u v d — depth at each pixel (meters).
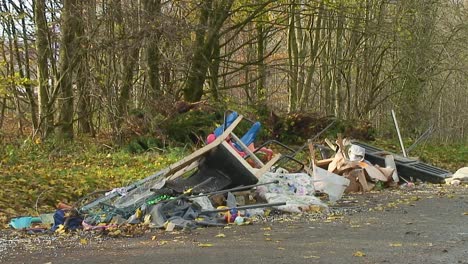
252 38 28.55
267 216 9.07
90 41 18.97
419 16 29.64
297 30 33.75
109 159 16.78
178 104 20.17
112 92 20.02
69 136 19.70
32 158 16.44
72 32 19.12
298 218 8.88
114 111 19.89
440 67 30.86
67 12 18.94
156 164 15.75
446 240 7.04
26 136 20.42
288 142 21.47
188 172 10.16
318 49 34.81
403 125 31.59
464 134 39.84
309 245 6.72
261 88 30.94
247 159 11.09
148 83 20.42
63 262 5.95
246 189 9.77
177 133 19.09
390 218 8.84
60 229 8.01
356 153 13.74
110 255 6.27
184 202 8.74
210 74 24.59
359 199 11.30
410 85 31.06
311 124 22.22
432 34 30.06
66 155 17.36
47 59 20.00
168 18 19.31
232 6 25.42
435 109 37.47
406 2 28.94
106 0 19.00
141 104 20.89
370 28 28.50
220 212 8.67
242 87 29.62
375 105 32.19
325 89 34.56
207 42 22.86
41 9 19.83
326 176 11.22
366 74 31.97
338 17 28.16
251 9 25.77
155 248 6.62
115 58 20.03
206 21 22.89
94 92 19.75
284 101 38.12
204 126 19.17
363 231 7.68
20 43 22.69
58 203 10.45
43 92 19.81
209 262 5.88
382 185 13.55
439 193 12.33
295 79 29.91
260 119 21.48
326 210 9.66
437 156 22.62
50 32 19.94
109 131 20.75
